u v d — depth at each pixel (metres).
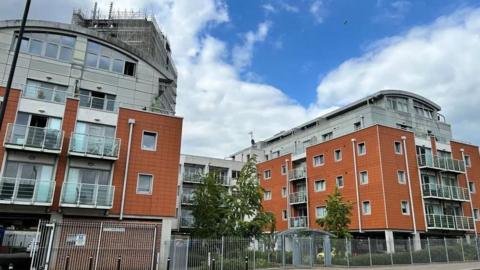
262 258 24.48
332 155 38.84
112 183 24.50
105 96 28.64
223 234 28.58
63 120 24.41
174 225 43.69
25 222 27.97
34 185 22.03
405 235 33.56
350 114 43.34
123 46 29.94
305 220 40.38
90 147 24.17
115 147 24.84
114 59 29.69
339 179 37.56
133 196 24.89
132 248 22.55
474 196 39.41
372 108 40.41
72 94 26.08
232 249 22.88
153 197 25.42
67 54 28.02
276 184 46.44
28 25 27.06
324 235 27.06
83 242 21.48
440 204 36.28
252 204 29.59
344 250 26.48
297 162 45.06
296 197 42.47
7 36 26.62
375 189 33.41
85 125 25.17
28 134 22.80
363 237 34.88
